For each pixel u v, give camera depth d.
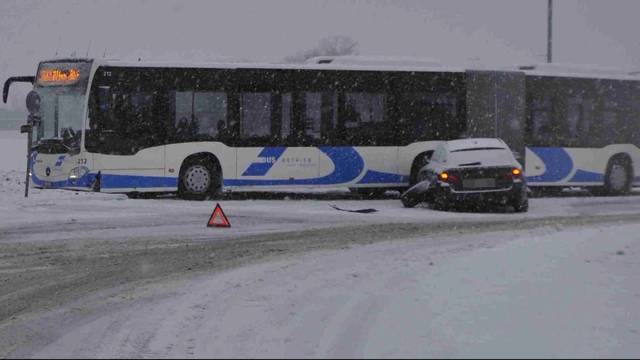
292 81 22.38
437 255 11.92
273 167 22.22
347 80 22.78
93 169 20.72
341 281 9.80
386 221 17.17
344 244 13.49
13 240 13.86
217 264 11.51
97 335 7.53
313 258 11.89
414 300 8.39
